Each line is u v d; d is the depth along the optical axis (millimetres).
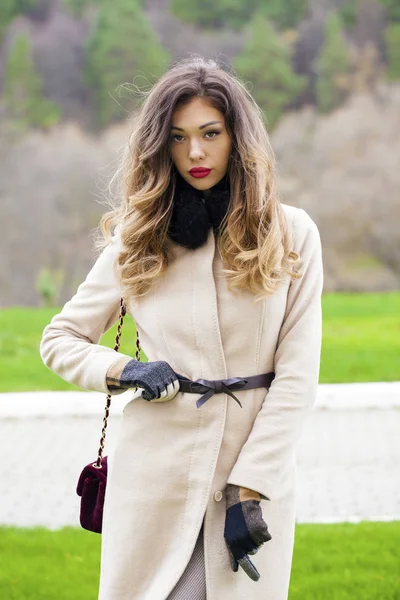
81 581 6352
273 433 3619
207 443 3709
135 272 3787
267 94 48844
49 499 9172
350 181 46625
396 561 6664
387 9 50906
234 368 3750
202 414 3709
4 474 10148
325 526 7785
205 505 3689
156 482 3750
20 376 17453
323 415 12953
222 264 3766
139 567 3771
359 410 13227
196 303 3729
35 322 26172
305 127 48000
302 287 3799
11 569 6609
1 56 50156
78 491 4125
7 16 51125
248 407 3738
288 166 47062
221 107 3689
